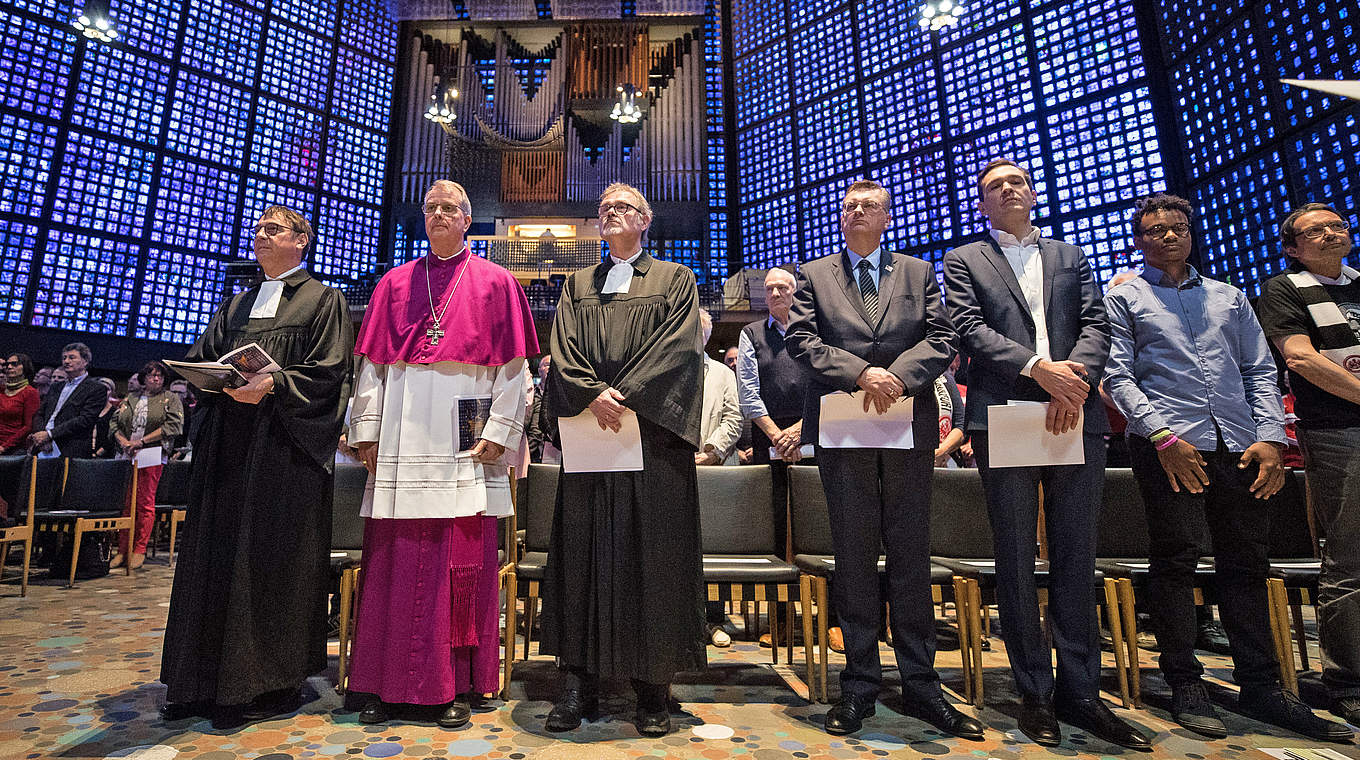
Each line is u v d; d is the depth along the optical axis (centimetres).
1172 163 1146
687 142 1536
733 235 1570
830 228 1467
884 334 199
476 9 1588
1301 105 987
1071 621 189
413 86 1548
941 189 1354
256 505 192
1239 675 202
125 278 1216
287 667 192
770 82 1605
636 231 212
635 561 189
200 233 1298
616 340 200
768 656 274
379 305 209
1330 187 951
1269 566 221
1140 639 309
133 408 513
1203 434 204
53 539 447
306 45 1452
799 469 264
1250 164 1051
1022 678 187
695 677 242
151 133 1267
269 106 1395
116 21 1246
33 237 1142
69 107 1192
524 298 215
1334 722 186
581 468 192
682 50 1625
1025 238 213
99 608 341
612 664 183
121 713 193
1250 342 214
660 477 192
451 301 204
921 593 195
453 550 196
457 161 1486
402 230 1529
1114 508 258
